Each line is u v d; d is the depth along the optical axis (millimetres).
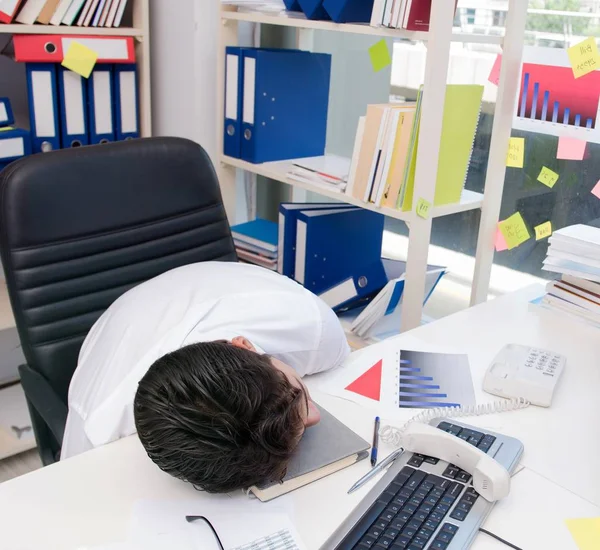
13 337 2455
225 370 931
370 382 1319
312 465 1050
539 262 1924
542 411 1244
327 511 985
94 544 904
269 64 2018
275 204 2559
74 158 1472
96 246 1505
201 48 2223
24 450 2102
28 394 1424
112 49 2160
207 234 1697
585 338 1521
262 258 2188
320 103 2199
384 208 1735
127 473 1045
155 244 1604
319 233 2000
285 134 2145
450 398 1271
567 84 1742
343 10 1702
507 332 1540
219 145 2232
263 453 920
